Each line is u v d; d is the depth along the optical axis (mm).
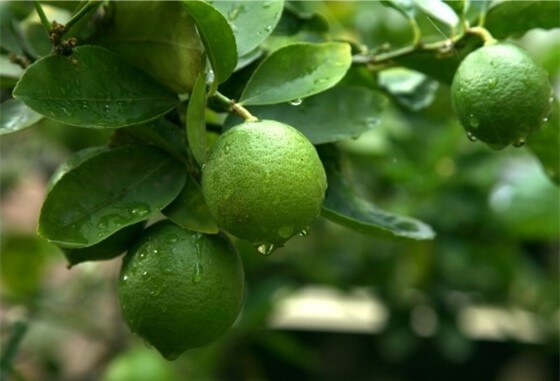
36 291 1059
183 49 542
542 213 1021
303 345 1233
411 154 998
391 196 1060
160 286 517
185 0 500
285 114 578
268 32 555
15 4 627
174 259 520
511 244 1072
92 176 528
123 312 533
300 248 1104
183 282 517
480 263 1086
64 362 1114
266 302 1012
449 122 978
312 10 802
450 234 1053
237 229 489
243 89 563
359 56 648
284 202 484
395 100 698
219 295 522
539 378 1284
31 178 1258
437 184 996
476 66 552
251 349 1196
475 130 554
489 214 1033
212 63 528
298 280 1101
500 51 552
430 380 1210
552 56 974
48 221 514
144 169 538
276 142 490
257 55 578
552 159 649
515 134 548
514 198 1034
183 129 561
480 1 609
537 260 1262
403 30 922
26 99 507
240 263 540
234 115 559
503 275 1104
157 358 915
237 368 1180
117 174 533
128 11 545
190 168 542
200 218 525
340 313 1379
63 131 900
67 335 1198
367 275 1101
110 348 1047
